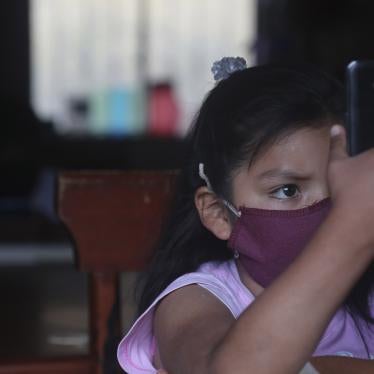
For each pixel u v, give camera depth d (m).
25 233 17.62
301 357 2.33
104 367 4.28
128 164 22.39
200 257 3.46
